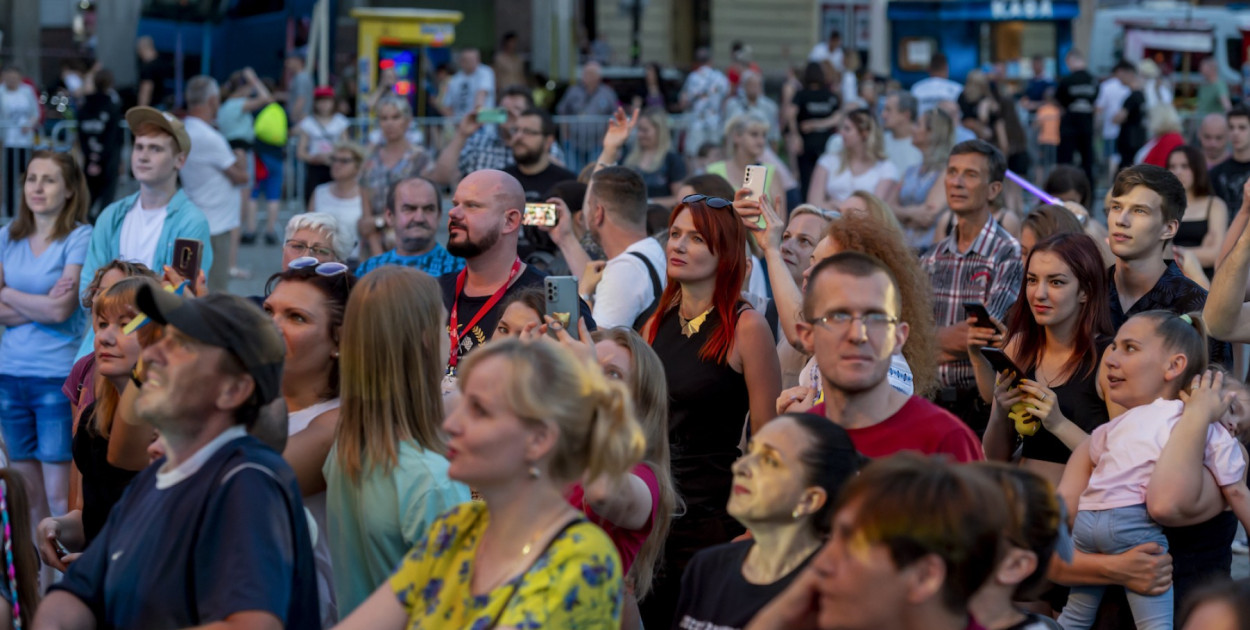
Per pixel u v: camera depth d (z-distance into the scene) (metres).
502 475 2.63
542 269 6.98
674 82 20.30
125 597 2.84
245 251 13.34
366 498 3.35
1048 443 4.34
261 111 13.73
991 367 4.43
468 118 9.41
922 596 2.35
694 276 4.36
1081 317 4.46
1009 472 2.67
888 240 3.99
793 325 4.34
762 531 2.95
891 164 9.78
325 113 14.43
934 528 2.32
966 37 22.22
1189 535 4.00
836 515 2.45
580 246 6.23
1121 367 4.08
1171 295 5.04
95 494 3.91
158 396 2.84
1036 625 2.76
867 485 2.41
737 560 3.03
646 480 3.68
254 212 13.93
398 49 17.55
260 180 13.80
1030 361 4.61
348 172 9.84
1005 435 4.38
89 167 13.69
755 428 4.29
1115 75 17.97
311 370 3.76
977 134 14.64
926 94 16.59
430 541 2.83
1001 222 7.21
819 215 5.69
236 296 2.97
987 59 22.22
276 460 2.90
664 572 4.30
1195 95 22.70
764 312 5.93
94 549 2.98
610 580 2.64
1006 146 15.12
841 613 2.40
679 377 4.37
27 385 6.24
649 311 5.19
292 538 2.86
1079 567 3.99
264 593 2.72
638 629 3.68
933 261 5.84
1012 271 5.64
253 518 2.77
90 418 3.93
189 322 2.82
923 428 3.29
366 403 3.37
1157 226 5.02
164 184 6.38
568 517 2.69
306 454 3.59
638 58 26.28
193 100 10.35
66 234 6.40
